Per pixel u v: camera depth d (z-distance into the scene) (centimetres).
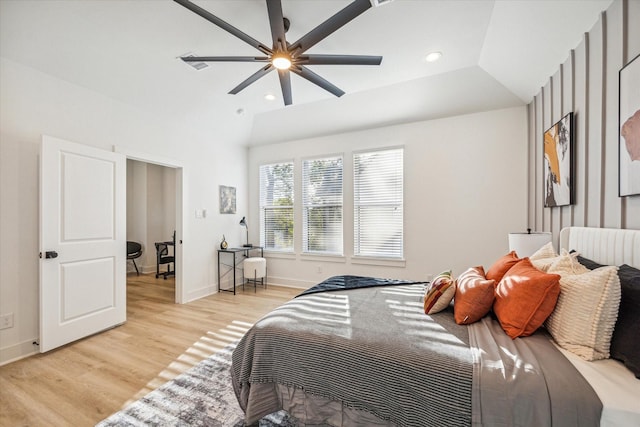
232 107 409
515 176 343
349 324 156
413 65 302
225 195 471
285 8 218
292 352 145
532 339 133
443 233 379
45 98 257
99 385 198
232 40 258
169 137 376
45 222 244
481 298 155
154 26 238
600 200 188
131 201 644
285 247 495
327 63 230
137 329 299
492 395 103
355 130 433
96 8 216
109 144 307
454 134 373
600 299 119
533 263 183
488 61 290
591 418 93
